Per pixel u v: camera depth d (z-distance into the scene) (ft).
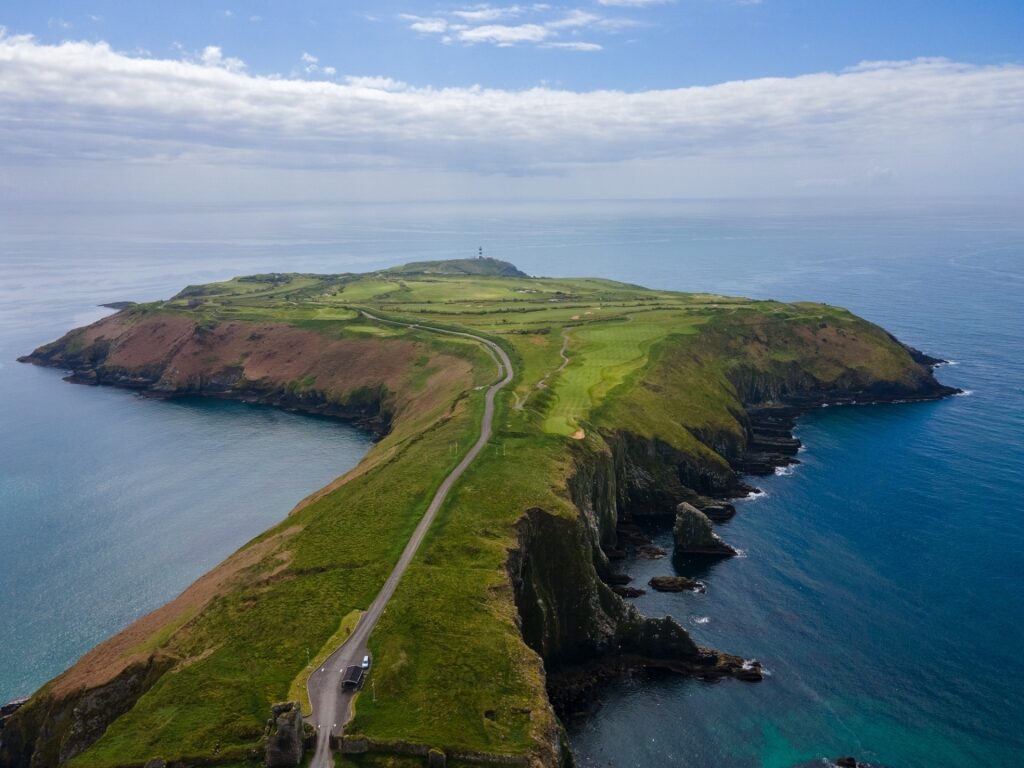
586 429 415.64
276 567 282.15
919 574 336.29
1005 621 298.76
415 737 190.19
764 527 392.06
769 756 235.20
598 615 297.12
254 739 190.08
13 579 360.07
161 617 283.79
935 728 243.81
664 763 233.76
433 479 342.44
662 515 425.28
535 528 307.58
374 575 264.93
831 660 279.49
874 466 472.03
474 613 243.19
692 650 283.38
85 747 226.58
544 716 205.26
